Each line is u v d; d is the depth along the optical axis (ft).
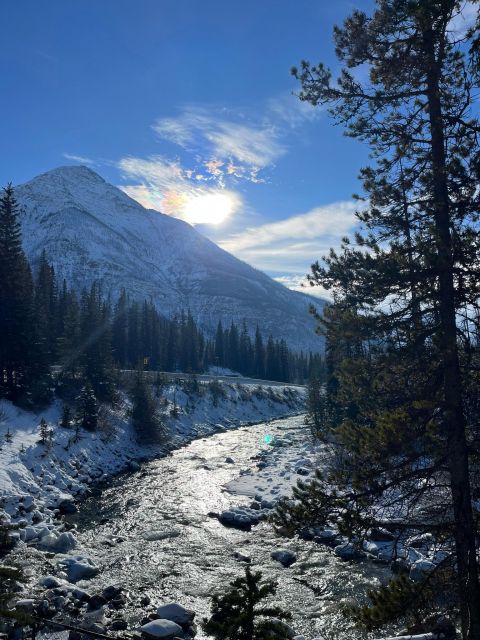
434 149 30.12
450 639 29.32
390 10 29.30
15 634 42.57
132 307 371.56
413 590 26.45
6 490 79.92
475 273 27.55
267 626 19.75
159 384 212.84
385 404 30.04
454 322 28.30
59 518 80.18
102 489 102.53
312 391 152.66
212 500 93.91
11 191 135.95
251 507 87.30
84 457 113.39
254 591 20.33
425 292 28.86
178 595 54.39
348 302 30.30
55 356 193.36
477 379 27.61
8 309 126.82
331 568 60.95
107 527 77.36
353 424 29.53
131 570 60.85
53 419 124.16
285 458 131.95
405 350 28.22
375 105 31.53
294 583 57.41
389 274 28.17
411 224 30.45
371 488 27.14
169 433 170.30
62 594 51.37
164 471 121.29
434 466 27.02
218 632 19.30
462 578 25.38
